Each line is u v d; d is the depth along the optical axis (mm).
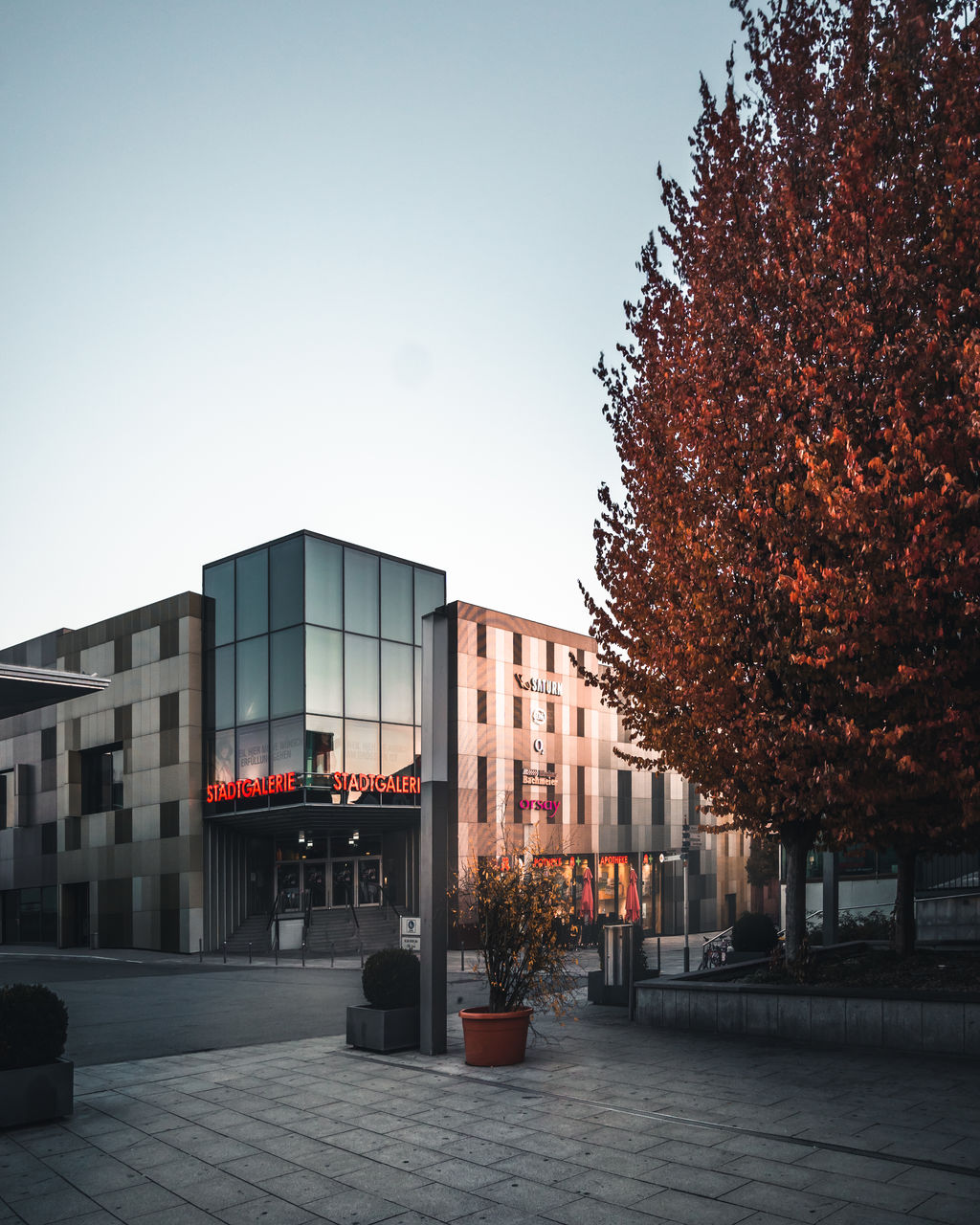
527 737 45844
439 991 13461
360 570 41781
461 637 43469
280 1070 12750
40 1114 10164
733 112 13750
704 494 13609
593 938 37094
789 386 11898
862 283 11430
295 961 35938
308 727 38656
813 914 29375
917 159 11070
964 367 9844
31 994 10539
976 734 10500
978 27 10898
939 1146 8422
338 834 43906
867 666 11422
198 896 40844
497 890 13039
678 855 53125
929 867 26875
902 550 10367
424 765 13883
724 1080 11203
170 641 43438
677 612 13594
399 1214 7309
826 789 11680
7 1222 7398
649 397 15039
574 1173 8031
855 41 11836
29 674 15352
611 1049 13477
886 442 10812
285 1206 7570
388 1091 11211
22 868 51250
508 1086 11219
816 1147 8500
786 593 11852
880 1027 12953
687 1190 7547
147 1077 12641
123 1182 8242
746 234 13117
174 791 41969
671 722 14969
